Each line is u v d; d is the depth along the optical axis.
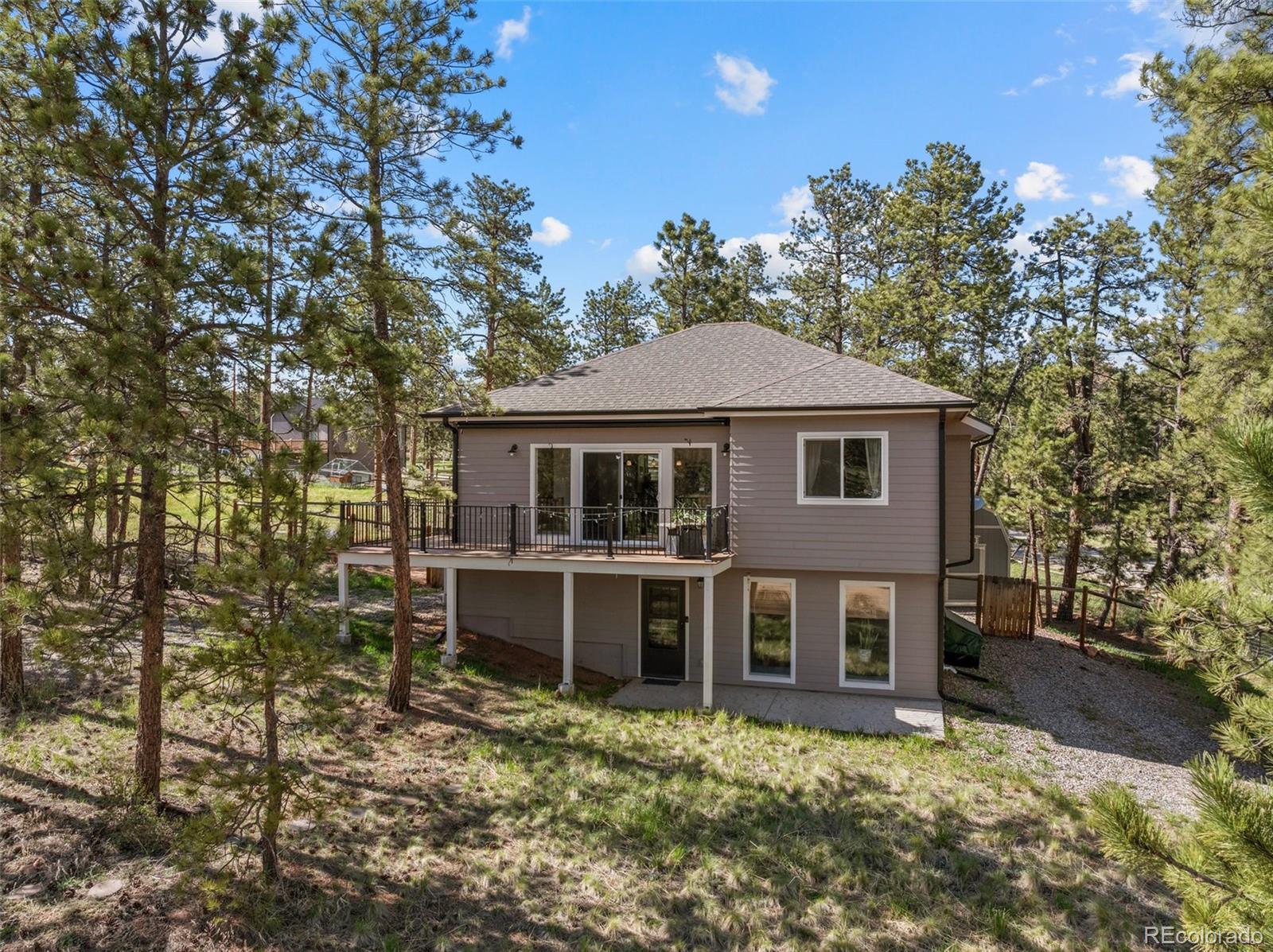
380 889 6.56
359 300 10.44
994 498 24.91
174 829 6.91
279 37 7.54
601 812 8.23
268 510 6.08
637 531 14.94
